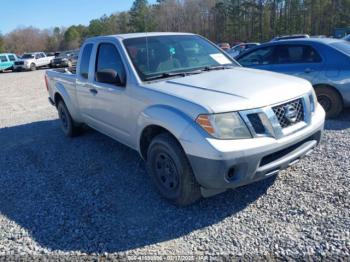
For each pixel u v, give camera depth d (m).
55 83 6.18
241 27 69.06
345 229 2.87
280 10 66.81
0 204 3.83
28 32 100.94
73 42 99.69
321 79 6.05
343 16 61.16
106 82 4.02
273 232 2.93
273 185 3.71
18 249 2.96
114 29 88.25
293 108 3.24
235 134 2.92
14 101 11.82
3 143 6.29
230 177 2.97
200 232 3.03
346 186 3.55
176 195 3.38
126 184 4.07
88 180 4.27
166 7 78.06
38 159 5.22
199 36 4.97
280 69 6.53
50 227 3.27
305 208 3.23
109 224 3.25
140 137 3.75
